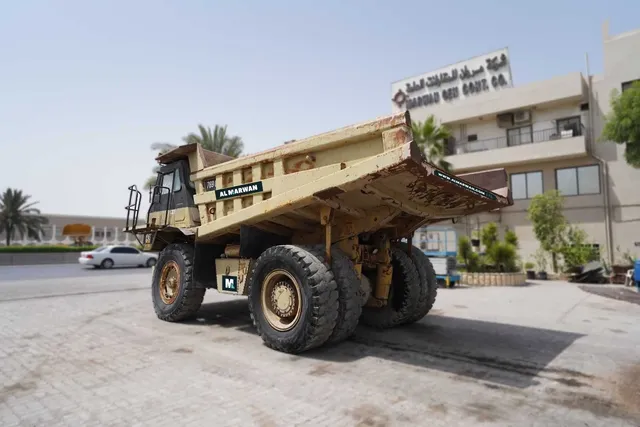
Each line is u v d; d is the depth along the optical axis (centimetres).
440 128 2033
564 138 1953
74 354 510
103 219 6525
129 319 753
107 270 2552
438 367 457
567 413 336
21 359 489
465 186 505
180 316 716
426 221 640
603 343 571
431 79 2602
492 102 2205
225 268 662
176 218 754
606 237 1881
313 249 522
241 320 745
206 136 2923
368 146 484
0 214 4600
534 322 729
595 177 1942
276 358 491
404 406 348
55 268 2792
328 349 534
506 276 1459
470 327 682
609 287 1389
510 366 462
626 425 314
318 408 343
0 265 3284
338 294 503
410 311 662
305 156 546
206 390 385
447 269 1367
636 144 1362
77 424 316
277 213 551
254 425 311
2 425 314
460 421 319
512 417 327
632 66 1878
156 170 826
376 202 522
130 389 388
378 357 497
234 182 642
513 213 2142
